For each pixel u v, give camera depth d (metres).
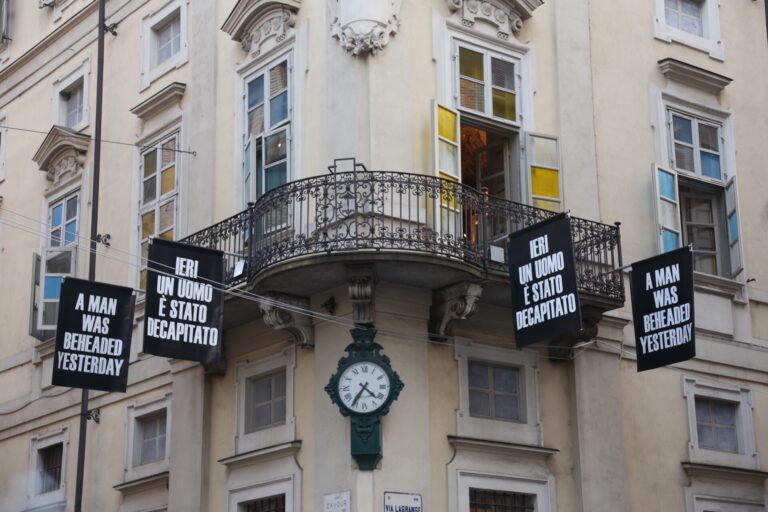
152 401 20.08
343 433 16.38
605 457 17.97
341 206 16.34
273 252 16.47
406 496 16.14
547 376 18.03
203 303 16.80
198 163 20.02
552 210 18.33
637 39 20.50
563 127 18.98
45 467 22.50
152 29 22.30
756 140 21.66
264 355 18.05
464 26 18.38
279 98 18.56
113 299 17.38
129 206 21.64
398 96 17.36
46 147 23.77
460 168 17.47
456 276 16.48
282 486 17.06
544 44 19.28
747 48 22.09
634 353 18.97
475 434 17.06
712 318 19.95
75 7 24.58
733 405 20.09
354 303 16.34
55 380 16.69
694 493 18.98
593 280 17.48
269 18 18.97
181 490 18.67
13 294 24.48
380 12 17.42
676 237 19.70
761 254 21.05
